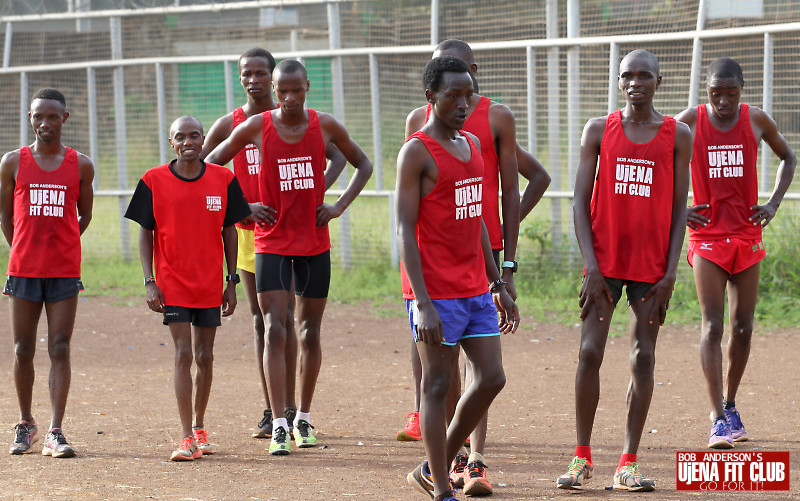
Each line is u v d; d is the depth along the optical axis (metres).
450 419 21.08
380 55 54.00
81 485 21.16
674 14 48.81
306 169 25.28
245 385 33.28
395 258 54.91
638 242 20.73
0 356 38.81
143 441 25.59
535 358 37.22
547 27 49.91
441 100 18.02
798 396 30.02
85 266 61.22
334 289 51.88
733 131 25.78
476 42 51.81
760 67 44.88
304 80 25.05
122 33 65.44
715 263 25.55
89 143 63.00
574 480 20.58
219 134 28.14
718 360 25.00
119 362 37.53
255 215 25.00
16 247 24.77
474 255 18.69
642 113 20.98
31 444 24.84
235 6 57.03
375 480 21.64
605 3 50.81
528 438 25.73
